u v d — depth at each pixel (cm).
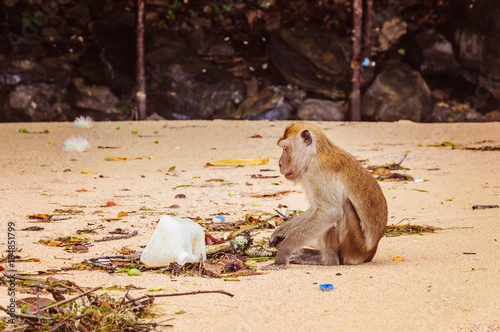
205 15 2822
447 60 2711
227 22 2834
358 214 568
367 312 410
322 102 2594
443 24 2808
